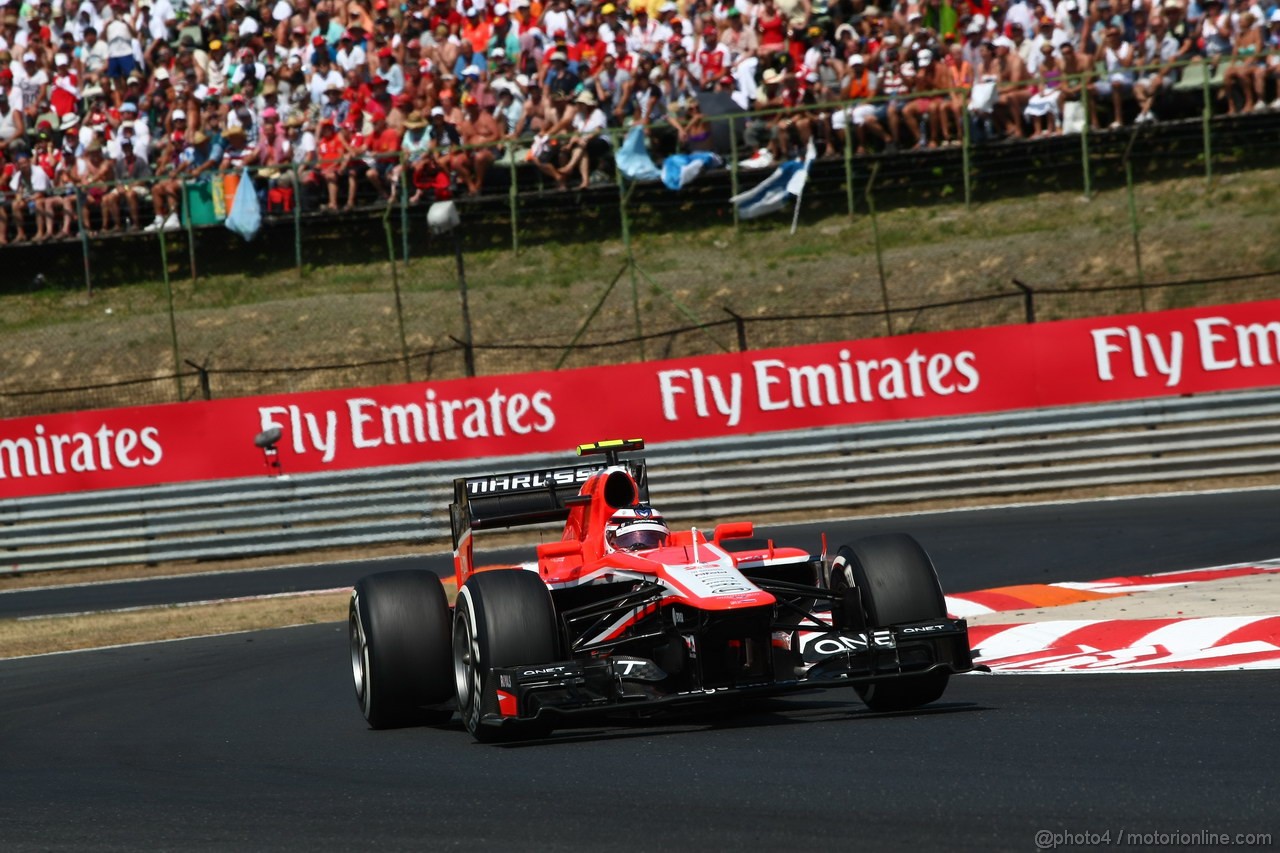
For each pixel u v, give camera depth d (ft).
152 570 203.82
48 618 171.42
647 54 258.57
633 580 76.69
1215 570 131.03
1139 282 230.68
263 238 280.72
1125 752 60.29
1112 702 73.82
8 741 93.04
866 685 74.49
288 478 202.80
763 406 196.75
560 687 69.62
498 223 273.95
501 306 254.06
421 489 200.75
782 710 81.20
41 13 293.84
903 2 260.83
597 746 71.26
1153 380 188.44
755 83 260.42
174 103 275.39
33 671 133.08
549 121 263.08
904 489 193.16
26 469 207.62
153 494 205.26
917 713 75.20
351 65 271.49
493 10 275.39
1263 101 244.83
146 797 67.77
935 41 254.68
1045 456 189.78
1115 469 187.42
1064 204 254.47
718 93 258.37
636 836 52.06
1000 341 192.24
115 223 275.80
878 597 72.90
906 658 72.08
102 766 79.30
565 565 86.28
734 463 197.36
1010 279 239.30
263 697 105.29
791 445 195.93
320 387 245.24
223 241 282.97
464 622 75.82
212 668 124.06
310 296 267.80
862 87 257.34
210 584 187.21
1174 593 116.57
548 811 57.06
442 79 267.18
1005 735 66.03
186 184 267.80
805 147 257.96
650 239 265.75
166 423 205.26
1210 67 246.06
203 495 204.44
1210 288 228.63
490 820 56.39
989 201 259.19
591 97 261.03
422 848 52.75
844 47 261.24
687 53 260.62
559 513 93.76
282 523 202.69
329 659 122.52
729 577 72.49
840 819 52.44
